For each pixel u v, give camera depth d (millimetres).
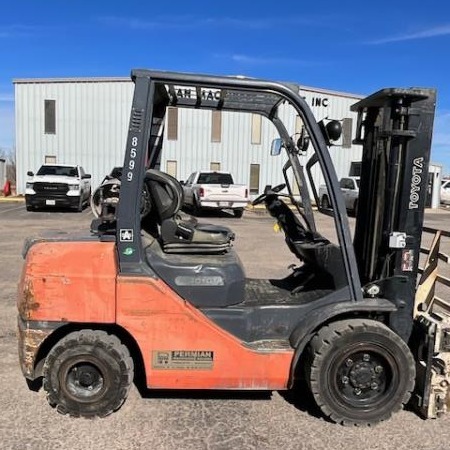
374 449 3480
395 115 3803
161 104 4234
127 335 3959
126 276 3646
